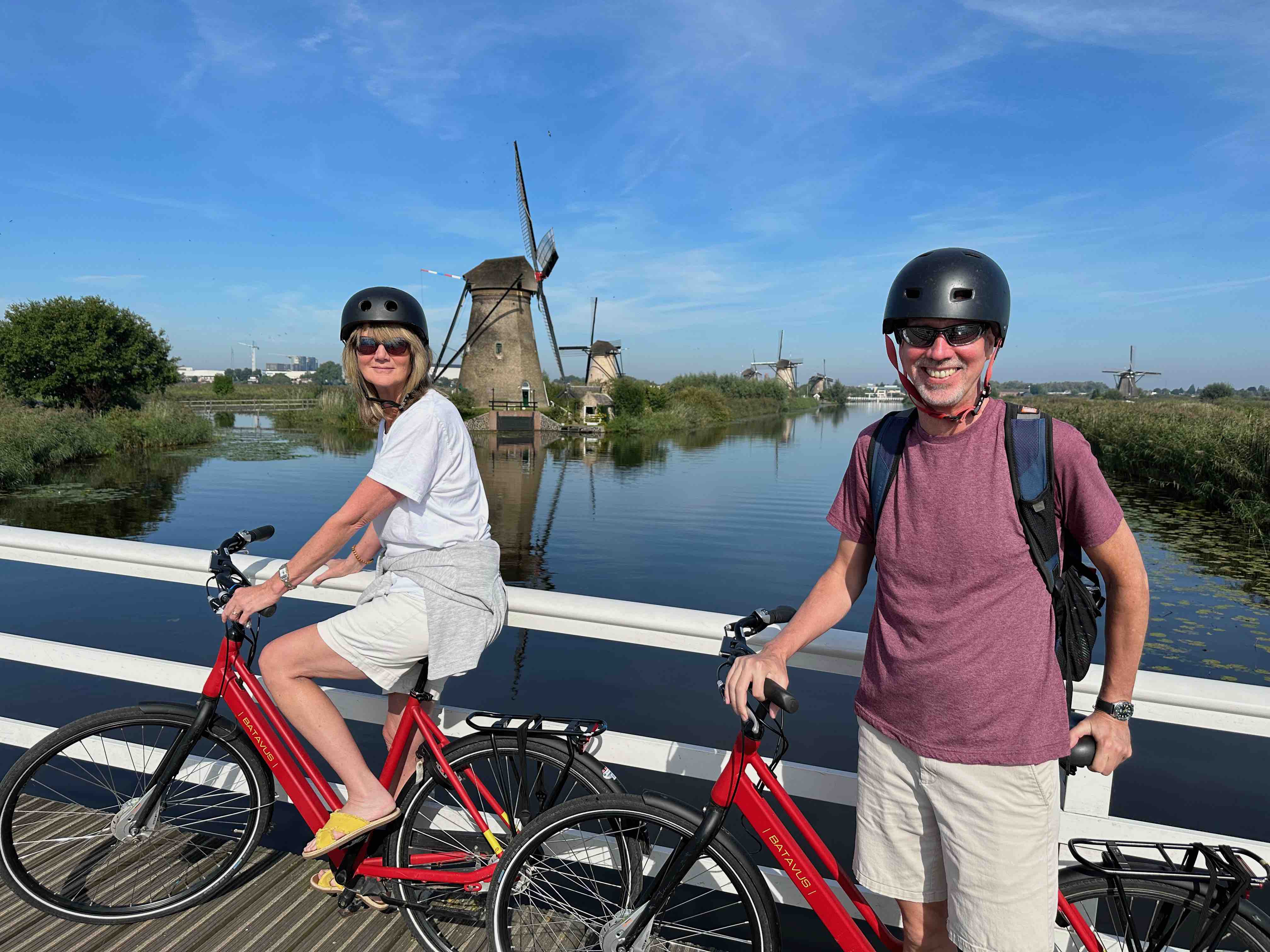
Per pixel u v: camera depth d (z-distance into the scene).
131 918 1.98
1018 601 1.24
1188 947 1.45
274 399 72.94
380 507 1.70
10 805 1.93
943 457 1.28
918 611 1.30
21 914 2.01
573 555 12.45
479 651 1.76
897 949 1.48
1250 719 1.57
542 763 1.81
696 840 1.52
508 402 50.34
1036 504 1.21
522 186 49.09
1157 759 4.75
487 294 50.16
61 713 4.98
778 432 55.34
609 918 1.68
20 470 20.55
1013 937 1.25
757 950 1.55
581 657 6.72
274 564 2.34
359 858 1.89
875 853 1.43
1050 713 1.24
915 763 1.35
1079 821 1.73
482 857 1.89
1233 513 15.17
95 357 35.47
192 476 22.16
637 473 26.61
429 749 1.84
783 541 13.73
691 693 5.93
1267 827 4.00
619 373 69.31
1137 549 1.20
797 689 6.05
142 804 1.94
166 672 2.34
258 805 2.04
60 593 8.16
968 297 1.20
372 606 1.75
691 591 10.06
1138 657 1.24
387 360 1.77
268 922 2.00
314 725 1.76
